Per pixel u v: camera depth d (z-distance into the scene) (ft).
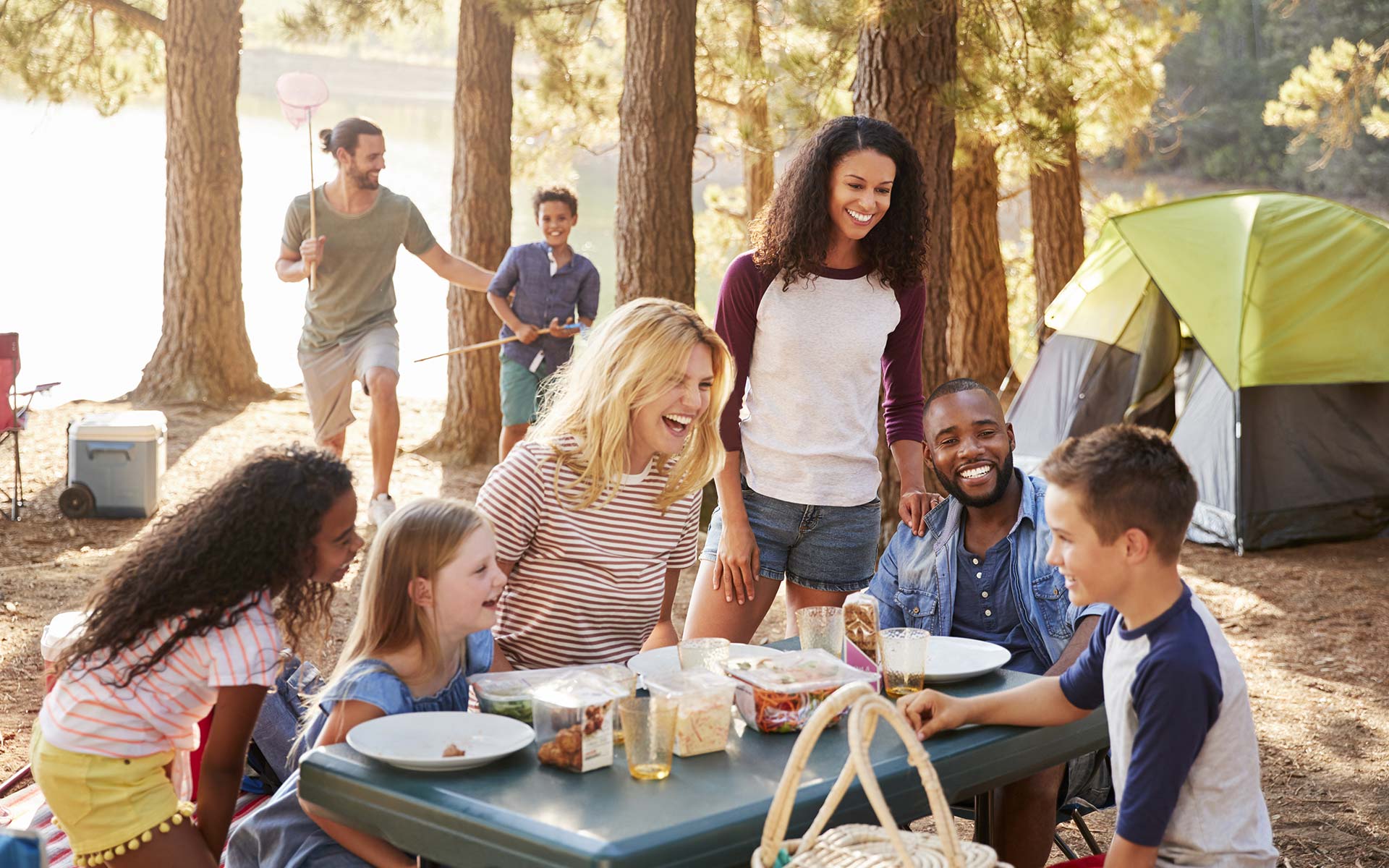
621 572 9.55
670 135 25.40
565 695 7.11
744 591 11.56
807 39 37.29
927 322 22.09
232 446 28.07
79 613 9.63
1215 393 25.53
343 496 8.42
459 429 29.19
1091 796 10.45
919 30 21.30
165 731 8.20
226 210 32.53
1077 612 10.09
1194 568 23.26
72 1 34.88
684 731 7.20
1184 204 26.94
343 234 21.30
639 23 25.20
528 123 41.37
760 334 11.51
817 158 10.97
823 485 11.57
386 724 7.27
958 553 10.77
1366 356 24.82
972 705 7.79
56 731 8.07
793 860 6.30
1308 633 19.57
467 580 7.97
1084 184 41.11
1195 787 7.04
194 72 31.65
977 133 28.25
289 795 7.92
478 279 23.35
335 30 35.47
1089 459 7.02
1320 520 24.70
